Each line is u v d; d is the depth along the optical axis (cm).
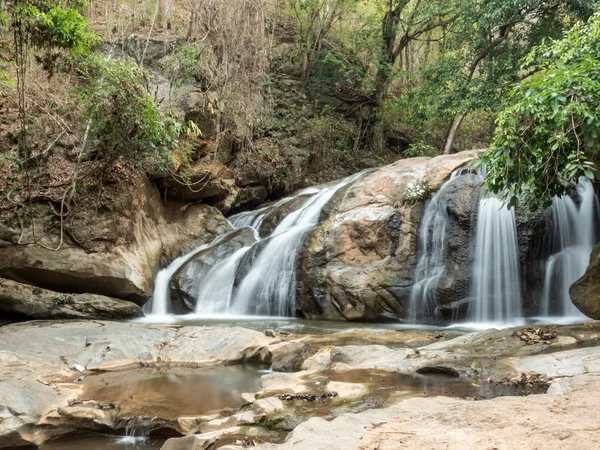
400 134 2553
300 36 2356
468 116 2545
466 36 2100
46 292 1253
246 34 1666
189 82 1697
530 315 1200
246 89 1722
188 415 624
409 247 1309
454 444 381
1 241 1284
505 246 1201
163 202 1606
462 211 1233
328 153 2198
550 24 1888
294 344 887
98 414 623
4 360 800
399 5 2383
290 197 1858
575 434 381
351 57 2434
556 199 1222
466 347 786
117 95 1251
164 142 1350
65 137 1402
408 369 687
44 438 597
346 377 661
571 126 871
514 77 1962
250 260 1440
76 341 925
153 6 1891
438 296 1221
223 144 1817
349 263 1338
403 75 2414
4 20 1100
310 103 2306
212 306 1400
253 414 538
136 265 1355
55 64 1345
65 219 1323
